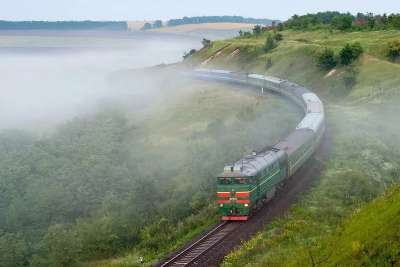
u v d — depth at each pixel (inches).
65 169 3267.7
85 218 2420.0
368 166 2052.2
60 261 1729.8
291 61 5383.9
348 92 3944.4
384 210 1013.2
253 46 6766.7
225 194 1539.1
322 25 7514.8
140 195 2215.8
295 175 2006.6
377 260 859.4
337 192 1718.8
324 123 2613.2
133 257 1551.4
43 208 2691.9
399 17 6117.1
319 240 1210.6
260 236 1384.1
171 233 1679.4
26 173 3324.3
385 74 3897.6
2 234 2474.2
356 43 4601.4
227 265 1242.0
